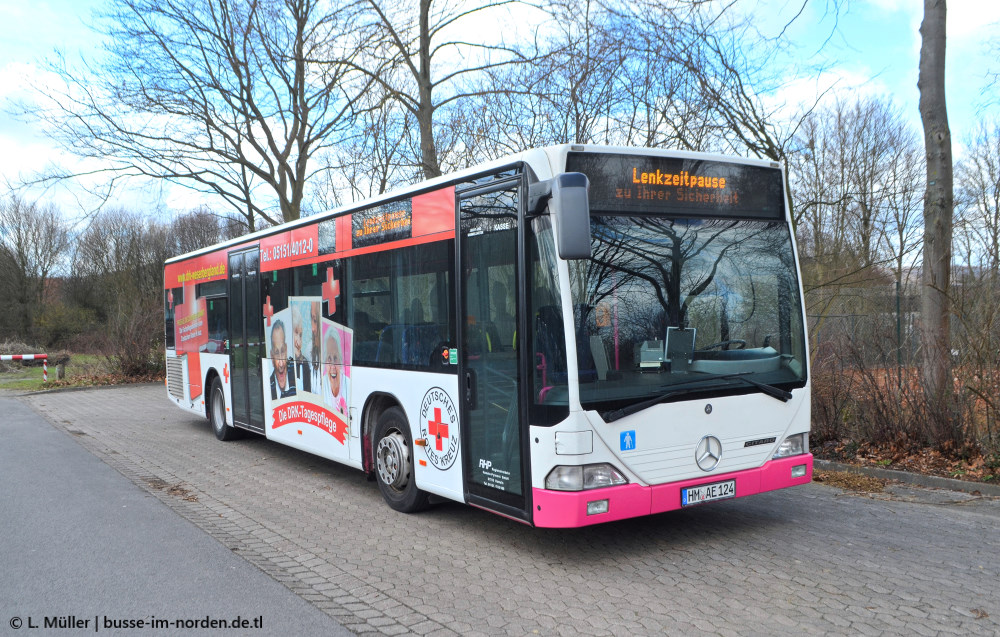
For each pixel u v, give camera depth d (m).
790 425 5.65
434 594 4.64
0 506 7.21
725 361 5.38
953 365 7.87
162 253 44.50
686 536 5.77
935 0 8.53
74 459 9.96
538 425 4.93
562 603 4.43
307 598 4.59
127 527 6.37
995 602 4.30
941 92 8.55
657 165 5.29
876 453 8.26
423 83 15.35
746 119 10.37
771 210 5.77
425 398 6.23
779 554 5.26
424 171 15.63
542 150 5.06
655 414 5.04
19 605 4.55
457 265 5.78
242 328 10.27
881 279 10.43
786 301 5.75
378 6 15.10
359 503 7.21
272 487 8.04
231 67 18.25
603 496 4.80
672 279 5.25
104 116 17.83
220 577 5.02
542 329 4.94
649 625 4.06
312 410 8.32
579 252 4.45
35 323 43.06
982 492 6.96
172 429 12.95
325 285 7.96
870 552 5.28
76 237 44.22
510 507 5.21
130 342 22.41
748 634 3.91
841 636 3.87
